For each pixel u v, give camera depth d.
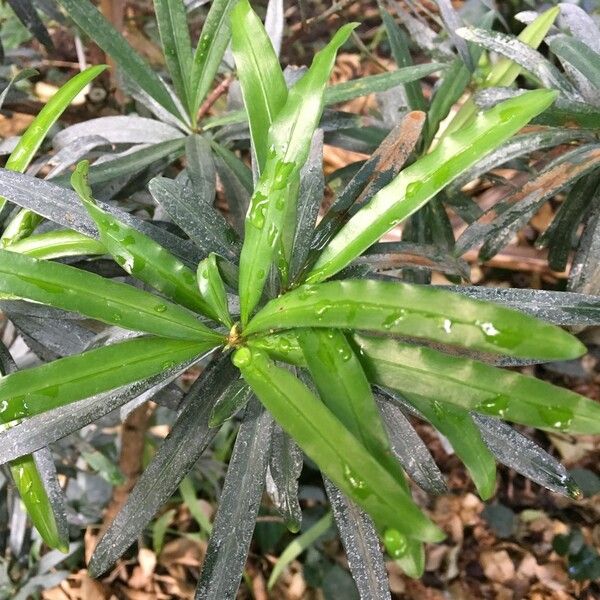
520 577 0.69
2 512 0.45
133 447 0.52
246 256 0.21
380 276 0.28
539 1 0.56
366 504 0.17
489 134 0.20
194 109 0.37
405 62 0.41
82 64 0.56
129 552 0.65
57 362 0.20
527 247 0.75
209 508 0.67
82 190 0.21
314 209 0.25
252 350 0.20
